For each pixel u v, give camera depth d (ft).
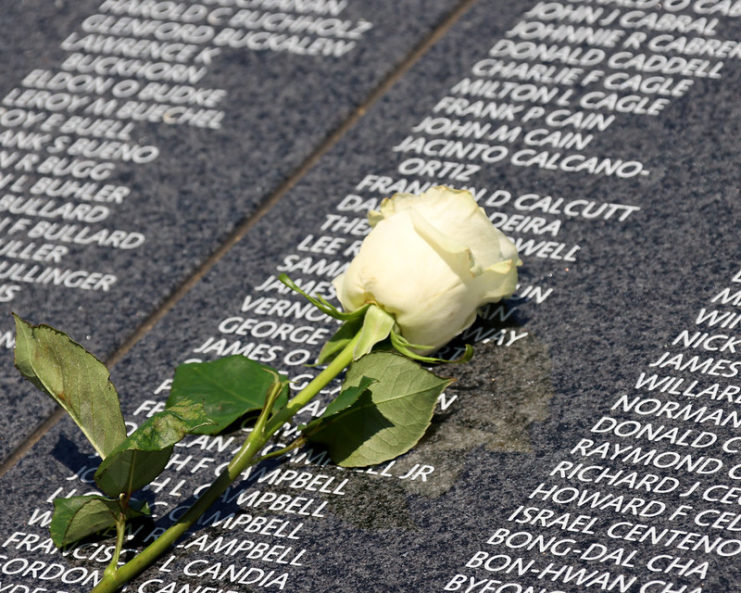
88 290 7.84
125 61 9.54
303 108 8.88
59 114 9.17
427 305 6.00
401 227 6.09
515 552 5.82
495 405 6.51
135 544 6.14
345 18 9.59
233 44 9.55
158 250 8.02
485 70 8.80
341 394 5.69
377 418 5.93
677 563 5.62
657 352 6.64
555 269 7.24
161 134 8.89
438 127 8.44
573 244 7.38
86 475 6.67
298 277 7.59
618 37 8.78
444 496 6.12
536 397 6.51
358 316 6.13
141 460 5.54
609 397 6.45
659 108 8.17
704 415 6.27
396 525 6.04
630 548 5.73
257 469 6.41
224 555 6.04
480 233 6.05
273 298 7.49
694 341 6.67
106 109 9.16
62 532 5.77
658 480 6.01
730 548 5.64
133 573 5.78
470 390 6.60
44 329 5.63
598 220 7.50
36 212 8.44
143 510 6.08
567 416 6.39
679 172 7.70
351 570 5.89
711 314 6.80
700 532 5.74
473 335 6.90
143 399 7.02
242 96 9.09
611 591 5.56
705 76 8.32
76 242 8.18
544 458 6.21
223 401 5.88
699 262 7.11
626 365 6.60
